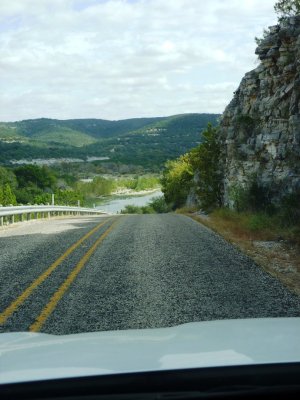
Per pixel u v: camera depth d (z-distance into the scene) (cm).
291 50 2262
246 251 1318
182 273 1017
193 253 1291
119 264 1143
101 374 182
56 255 1291
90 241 1599
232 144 2803
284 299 775
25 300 802
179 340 240
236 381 179
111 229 2067
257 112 2555
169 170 7262
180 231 1905
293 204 1716
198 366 188
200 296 808
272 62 2388
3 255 1321
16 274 1034
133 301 786
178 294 827
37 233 1955
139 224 2355
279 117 2248
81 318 691
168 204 7400
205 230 1941
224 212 2545
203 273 1010
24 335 305
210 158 3369
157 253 1305
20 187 12406
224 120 3225
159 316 692
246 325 276
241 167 2625
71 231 2005
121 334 275
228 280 934
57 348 239
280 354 202
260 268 1058
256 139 2425
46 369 193
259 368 185
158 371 184
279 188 2128
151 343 236
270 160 2284
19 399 175
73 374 184
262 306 732
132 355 211
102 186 18112
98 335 277
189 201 5406
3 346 260
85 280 959
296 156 2003
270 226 1725
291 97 2050
